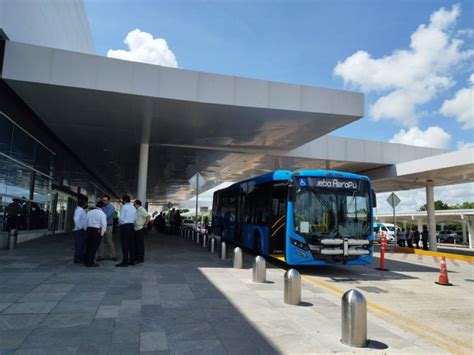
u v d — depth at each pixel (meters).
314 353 4.80
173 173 33.84
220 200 23.69
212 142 19.80
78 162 28.92
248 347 4.91
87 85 11.92
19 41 12.00
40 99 13.06
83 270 10.02
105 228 10.84
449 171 21.92
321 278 11.39
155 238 24.31
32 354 4.39
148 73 12.61
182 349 4.75
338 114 14.21
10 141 14.84
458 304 8.51
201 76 13.12
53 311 6.16
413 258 19.80
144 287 8.23
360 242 11.70
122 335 5.15
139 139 19.41
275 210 13.23
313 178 12.05
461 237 55.53
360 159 23.64
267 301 7.46
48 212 21.45
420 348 5.17
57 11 16.45
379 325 6.31
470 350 5.40
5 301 6.70
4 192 14.42
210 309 6.67
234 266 11.70
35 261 11.27
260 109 13.73
